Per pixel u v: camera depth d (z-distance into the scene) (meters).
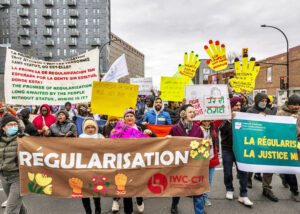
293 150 4.04
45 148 3.15
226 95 3.71
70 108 7.00
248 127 3.98
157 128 5.05
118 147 3.20
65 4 72.81
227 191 4.26
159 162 3.23
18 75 4.38
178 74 8.71
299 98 4.04
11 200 3.14
